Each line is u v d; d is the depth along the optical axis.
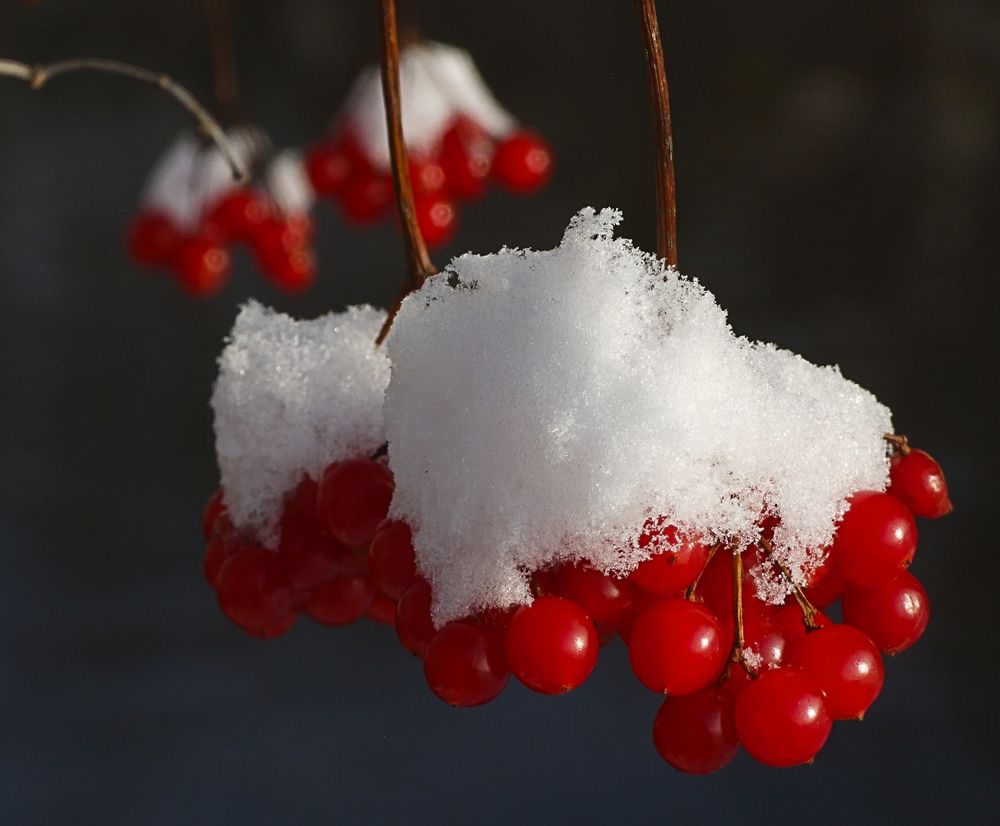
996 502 2.11
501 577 0.56
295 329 0.59
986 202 2.77
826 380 0.56
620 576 0.55
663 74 0.56
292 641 2.01
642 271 0.56
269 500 0.58
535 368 0.55
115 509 2.38
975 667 1.85
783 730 0.55
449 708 1.84
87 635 2.01
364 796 1.65
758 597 0.56
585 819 1.60
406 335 0.56
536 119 3.37
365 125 0.99
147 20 3.62
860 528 0.55
